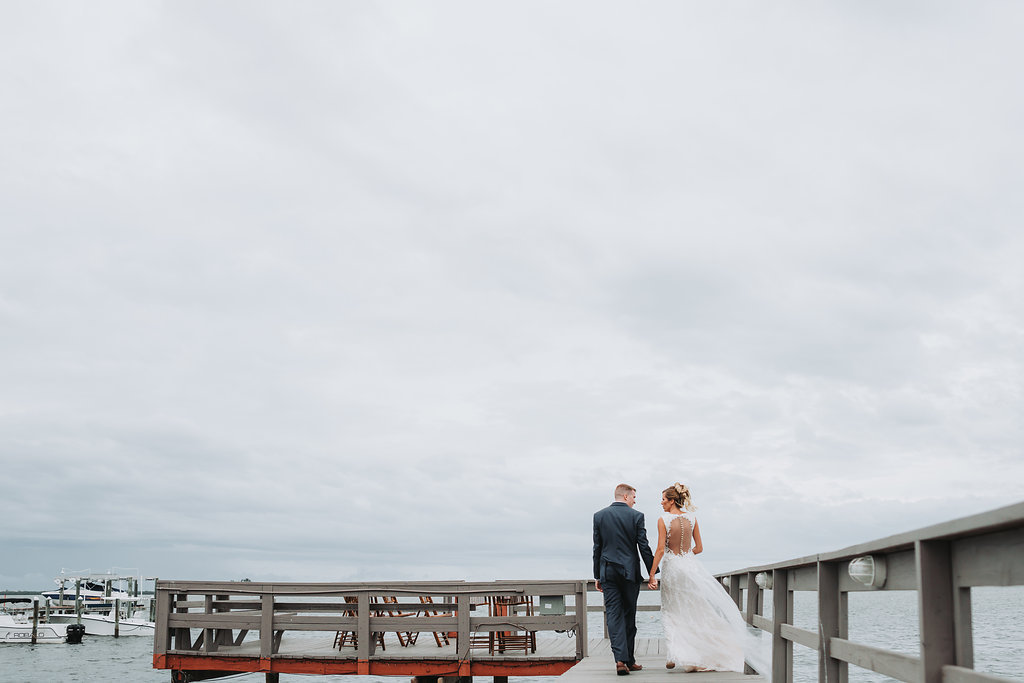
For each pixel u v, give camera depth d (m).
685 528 8.97
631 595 9.16
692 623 8.73
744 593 10.67
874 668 3.79
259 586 12.84
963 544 2.84
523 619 12.27
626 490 9.48
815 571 5.36
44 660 51.16
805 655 30.69
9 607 83.56
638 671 9.12
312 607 12.78
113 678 40.41
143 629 72.25
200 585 13.06
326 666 12.50
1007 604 124.81
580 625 12.16
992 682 2.48
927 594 2.95
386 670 12.34
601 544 9.18
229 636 13.81
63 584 83.69
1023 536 2.38
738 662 8.63
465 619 12.30
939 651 2.91
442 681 13.74
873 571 3.78
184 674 12.99
